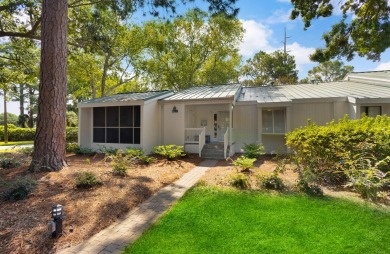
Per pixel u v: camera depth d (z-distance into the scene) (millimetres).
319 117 11195
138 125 11844
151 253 3158
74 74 20688
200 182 6633
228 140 11477
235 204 4855
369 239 3387
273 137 12070
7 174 6969
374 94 10688
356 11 9602
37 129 7359
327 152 6195
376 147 5633
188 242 3414
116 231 3869
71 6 11227
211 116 14719
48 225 3508
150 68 24672
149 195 5668
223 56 27172
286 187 5777
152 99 12109
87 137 13914
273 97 12656
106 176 6723
